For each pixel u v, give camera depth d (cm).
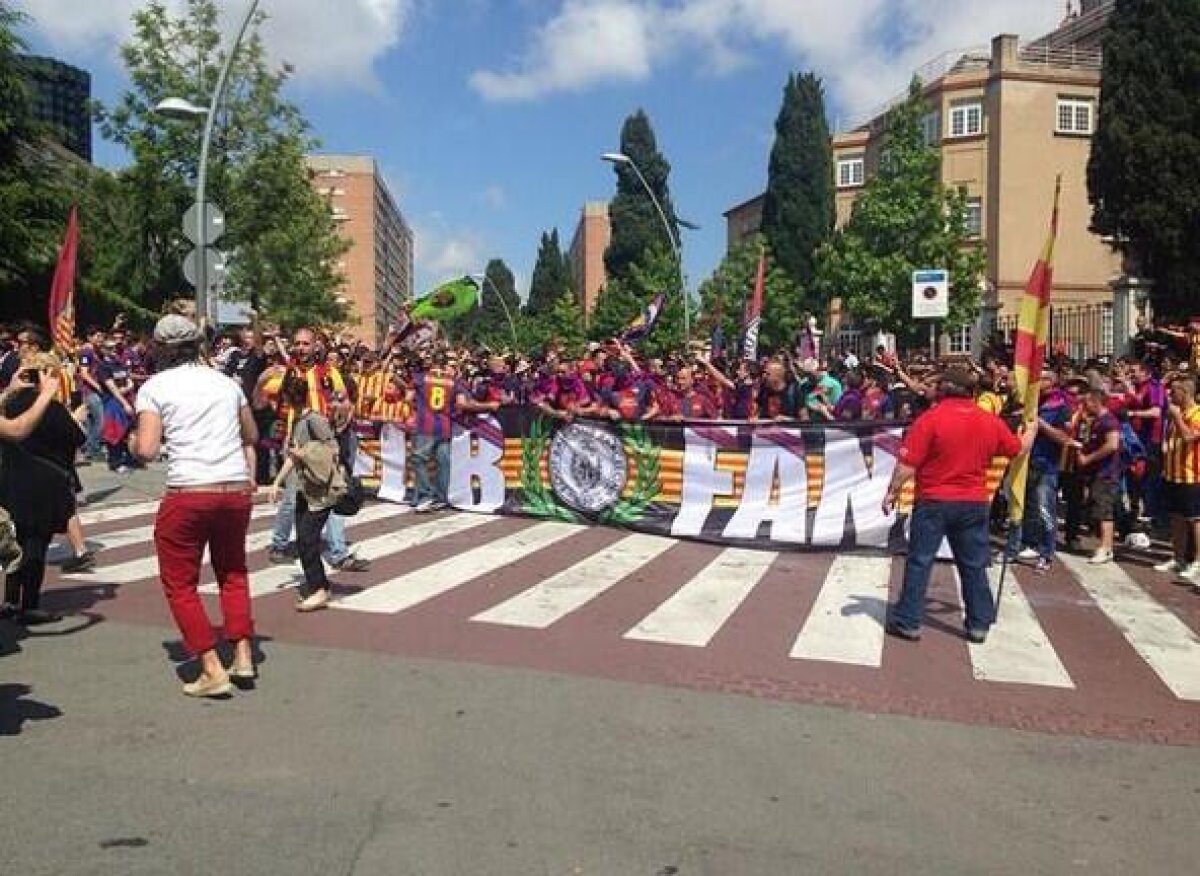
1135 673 695
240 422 614
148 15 2989
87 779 479
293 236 3219
